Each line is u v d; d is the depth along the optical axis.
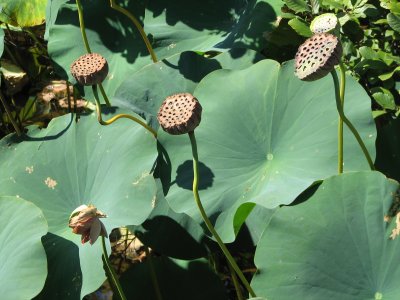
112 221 2.43
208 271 2.67
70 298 2.38
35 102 3.52
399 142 2.47
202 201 2.39
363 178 2.19
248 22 2.80
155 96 2.74
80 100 3.50
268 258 2.20
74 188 2.61
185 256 2.61
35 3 3.22
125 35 2.97
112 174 2.53
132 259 3.04
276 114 2.41
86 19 3.01
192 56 2.75
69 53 3.02
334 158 2.29
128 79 2.78
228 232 2.33
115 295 2.69
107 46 3.00
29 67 3.56
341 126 2.21
